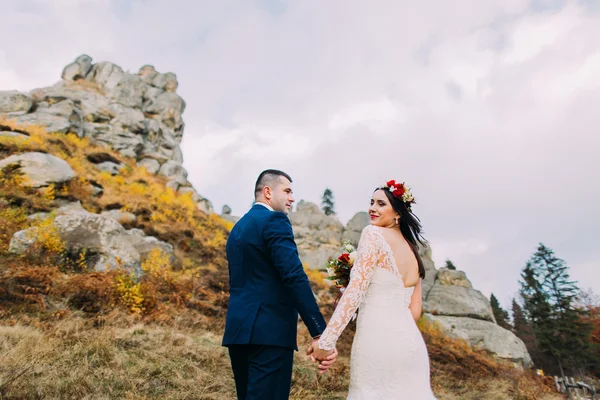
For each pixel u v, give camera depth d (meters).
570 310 36.66
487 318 24.38
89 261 9.94
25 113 23.08
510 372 13.05
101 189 17.23
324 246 29.97
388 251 2.78
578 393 12.11
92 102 27.64
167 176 27.27
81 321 6.42
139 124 28.64
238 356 2.71
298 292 2.51
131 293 8.26
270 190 3.04
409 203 3.12
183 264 13.73
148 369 4.98
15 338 5.10
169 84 36.56
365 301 2.79
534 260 42.09
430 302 24.72
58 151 19.30
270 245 2.65
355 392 2.65
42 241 9.37
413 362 2.62
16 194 12.73
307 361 6.95
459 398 7.90
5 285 7.14
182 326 7.88
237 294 2.72
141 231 14.62
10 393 3.64
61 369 4.41
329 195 61.41
